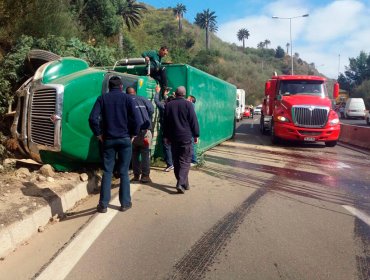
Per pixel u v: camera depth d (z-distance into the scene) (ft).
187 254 14.75
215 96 41.52
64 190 20.45
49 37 39.42
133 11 190.19
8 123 28.76
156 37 331.57
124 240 15.98
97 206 19.47
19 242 15.51
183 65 30.63
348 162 36.96
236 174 29.48
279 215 19.54
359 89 291.58
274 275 13.17
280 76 56.49
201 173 29.32
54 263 13.89
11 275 13.08
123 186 19.70
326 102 48.49
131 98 19.42
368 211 20.67
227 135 50.85
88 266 13.71
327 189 25.46
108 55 44.14
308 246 15.61
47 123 22.85
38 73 24.13
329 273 13.34
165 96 30.66
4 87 28.04
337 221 18.83
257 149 44.86
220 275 13.15
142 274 13.19
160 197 22.35
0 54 37.45
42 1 44.93
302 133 47.52
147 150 25.16
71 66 25.55
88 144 23.91
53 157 23.90
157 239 16.14
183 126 23.13
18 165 25.44
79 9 93.45
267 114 59.72
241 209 20.42
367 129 49.24
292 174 30.14
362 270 13.58
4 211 16.55
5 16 40.16
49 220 18.02
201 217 18.99
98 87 24.02
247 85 321.52
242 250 15.15
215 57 336.08
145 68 30.91
